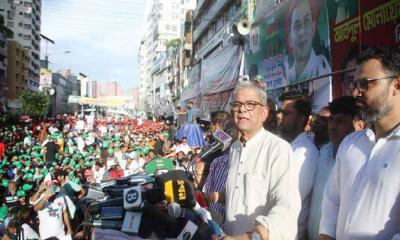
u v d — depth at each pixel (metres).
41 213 7.94
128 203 2.21
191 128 11.46
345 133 3.02
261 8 13.14
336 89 7.48
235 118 2.62
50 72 115.25
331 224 2.48
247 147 2.61
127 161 13.87
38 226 8.52
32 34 118.94
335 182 2.51
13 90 94.50
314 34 8.55
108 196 2.76
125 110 101.00
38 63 127.31
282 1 10.78
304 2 9.12
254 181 2.47
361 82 2.22
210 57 24.58
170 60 63.41
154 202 2.30
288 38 10.27
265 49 12.32
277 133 3.86
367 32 6.25
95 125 38.50
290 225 2.11
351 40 6.89
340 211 2.36
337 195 2.50
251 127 2.58
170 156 9.55
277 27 11.17
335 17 7.54
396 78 2.15
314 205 3.03
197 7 39.31
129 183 2.84
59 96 134.12
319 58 8.30
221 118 4.43
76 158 17.59
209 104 23.83
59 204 8.01
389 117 2.19
